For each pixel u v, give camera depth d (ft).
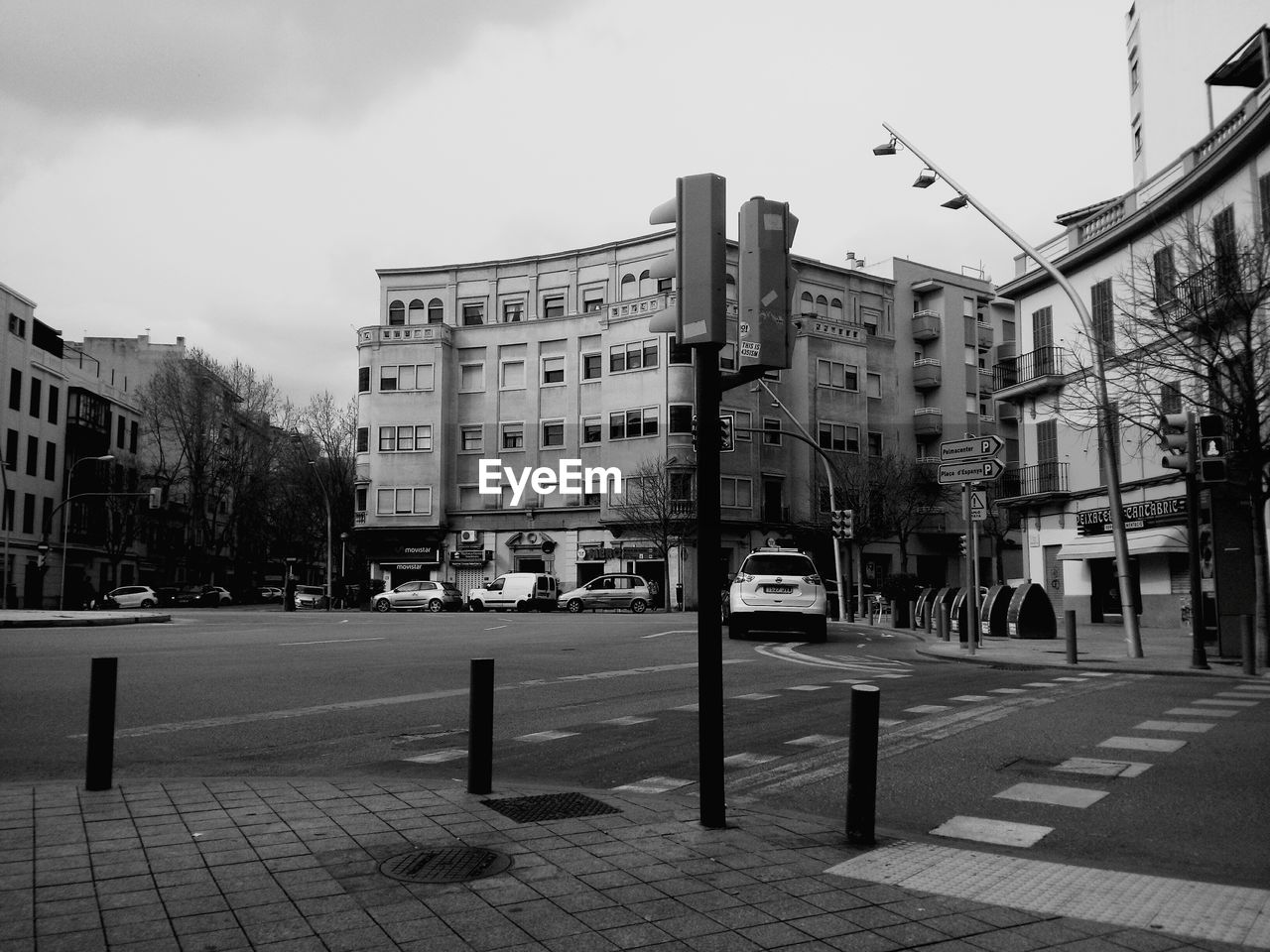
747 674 44.04
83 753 24.16
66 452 202.08
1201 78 99.66
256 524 228.22
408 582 159.33
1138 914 12.03
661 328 16.34
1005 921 11.65
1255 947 11.03
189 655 51.47
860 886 12.89
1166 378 67.31
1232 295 50.93
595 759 24.13
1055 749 24.82
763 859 13.96
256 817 16.06
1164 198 82.53
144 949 10.26
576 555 166.30
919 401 189.67
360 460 176.45
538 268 175.94
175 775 21.91
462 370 177.68
